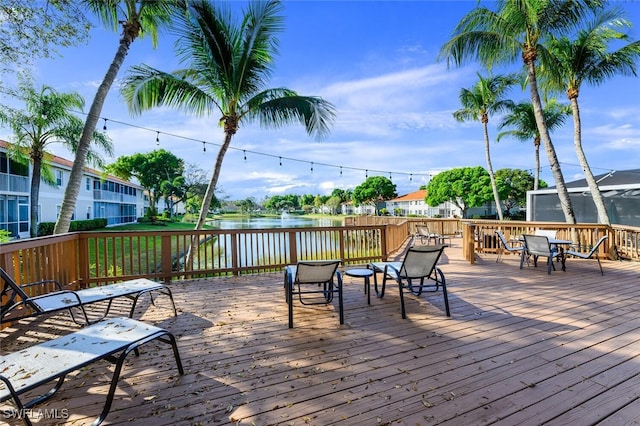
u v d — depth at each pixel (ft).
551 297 14.06
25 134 38.83
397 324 10.85
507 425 5.70
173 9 20.84
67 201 17.84
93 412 6.20
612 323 10.77
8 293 10.96
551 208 44.06
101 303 13.50
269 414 6.08
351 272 13.48
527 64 27.40
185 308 12.82
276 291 15.51
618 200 36.91
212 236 18.98
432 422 5.78
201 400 6.55
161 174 121.49
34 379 5.33
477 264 22.59
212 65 22.84
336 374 7.54
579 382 7.07
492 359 8.21
